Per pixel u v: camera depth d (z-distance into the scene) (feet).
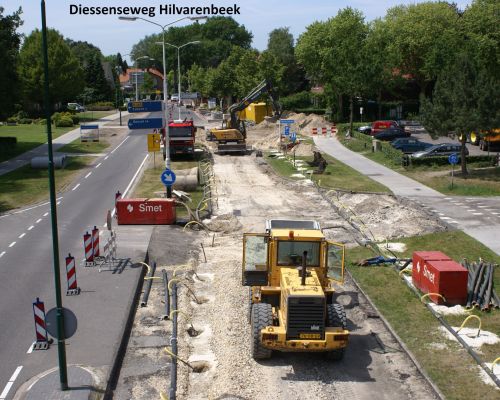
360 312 57.52
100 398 40.78
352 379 44.86
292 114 265.75
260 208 105.60
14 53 174.91
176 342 49.49
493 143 161.58
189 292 62.28
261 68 290.56
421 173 136.15
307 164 151.64
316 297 44.16
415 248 78.89
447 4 274.16
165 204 91.76
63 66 286.05
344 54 211.82
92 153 181.88
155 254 75.51
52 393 40.93
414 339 51.24
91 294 60.80
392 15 279.08
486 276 62.23
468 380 43.83
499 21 220.43
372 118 268.41
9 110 170.60
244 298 60.44
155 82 548.72
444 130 124.77
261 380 44.50
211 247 81.41
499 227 87.81
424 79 265.13
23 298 60.44
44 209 105.91
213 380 44.42
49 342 49.62
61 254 76.69
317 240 49.83
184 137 162.09
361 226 90.58
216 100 412.98
